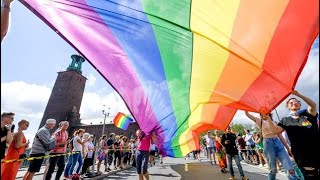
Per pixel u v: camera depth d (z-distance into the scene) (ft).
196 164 48.11
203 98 18.49
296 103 11.68
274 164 15.55
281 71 12.19
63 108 253.03
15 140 15.42
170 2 12.82
